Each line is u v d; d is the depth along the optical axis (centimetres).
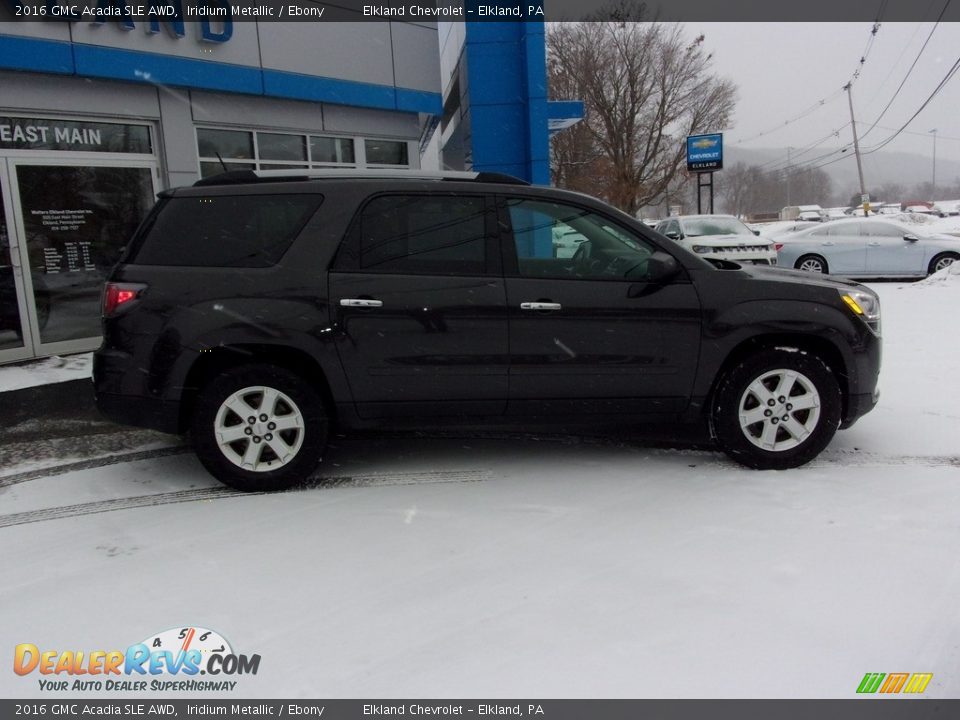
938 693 245
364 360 421
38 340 816
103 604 306
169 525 386
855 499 402
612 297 432
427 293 422
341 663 264
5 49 739
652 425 562
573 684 250
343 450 514
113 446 529
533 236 438
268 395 420
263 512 401
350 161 1139
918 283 1463
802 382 439
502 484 439
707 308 435
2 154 771
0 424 582
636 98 3300
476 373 428
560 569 329
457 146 2089
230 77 940
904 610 291
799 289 443
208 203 429
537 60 1312
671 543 352
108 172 863
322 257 421
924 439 509
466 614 293
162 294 413
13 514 404
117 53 827
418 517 390
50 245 820
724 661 261
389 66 1139
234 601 307
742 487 423
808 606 295
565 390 436
